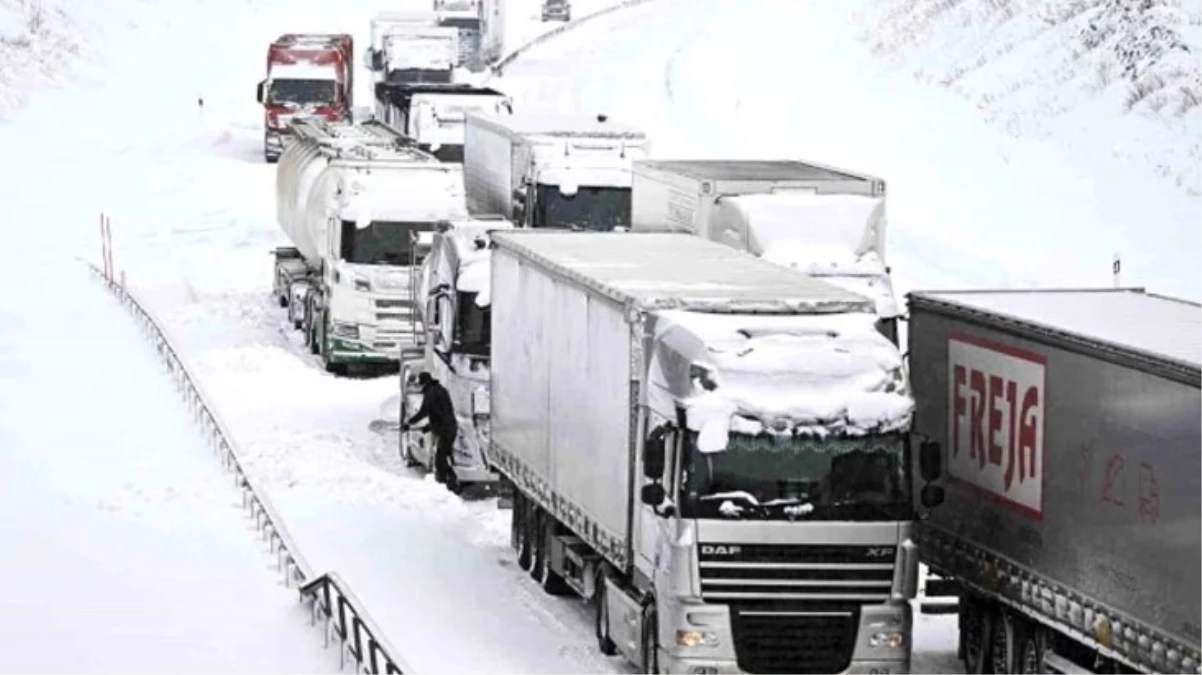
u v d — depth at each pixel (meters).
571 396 58.44
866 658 49.69
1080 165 137.88
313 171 111.38
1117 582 45.88
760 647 49.34
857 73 184.12
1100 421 46.72
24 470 76.31
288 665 52.56
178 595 59.66
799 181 74.62
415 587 62.19
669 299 52.31
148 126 199.88
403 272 99.44
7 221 151.00
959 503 53.75
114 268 133.75
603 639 55.41
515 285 65.81
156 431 84.25
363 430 87.19
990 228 123.31
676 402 49.69
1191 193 129.25
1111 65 154.38
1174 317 51.47
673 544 49.25
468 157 117.25
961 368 53.81
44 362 99.88
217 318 116.50
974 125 153.00
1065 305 54.09
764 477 49.34
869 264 72.50
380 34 194.25
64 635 55.38
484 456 76.81
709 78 193.38
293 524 69.69
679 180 77.31
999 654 52.78
